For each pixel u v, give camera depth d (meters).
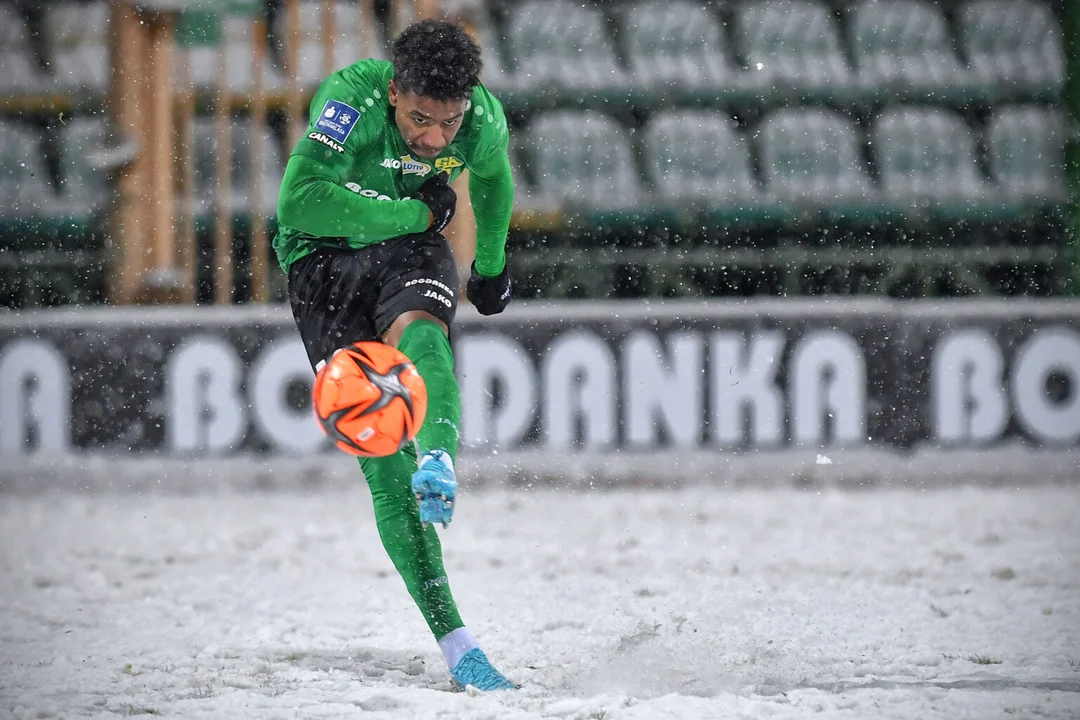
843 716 11.98
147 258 40.69
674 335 38.22
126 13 40.28
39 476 36.81
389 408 12.02
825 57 55.81
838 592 20.41
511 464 37.56
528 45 55.09
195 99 48.59
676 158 54.12
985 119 55.50
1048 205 52.84
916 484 38.03
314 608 19.59
